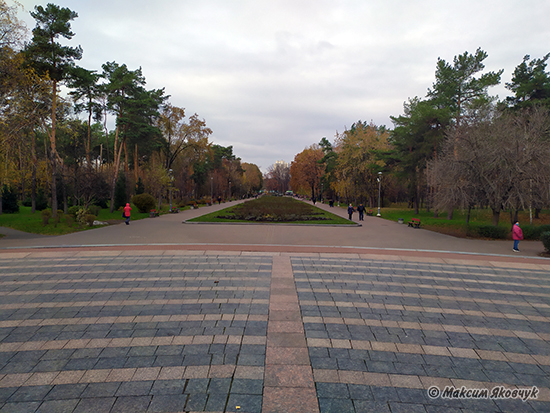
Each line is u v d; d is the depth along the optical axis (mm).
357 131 53406
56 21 25078
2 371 4785
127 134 36531
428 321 6781
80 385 4457
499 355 5449
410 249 14328
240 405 4047
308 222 26859
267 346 5578
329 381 4609
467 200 20953
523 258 12938
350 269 10945
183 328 6273
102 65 35750
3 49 16953
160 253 12859
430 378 4746
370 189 50812
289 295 8242
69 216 22547
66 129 27453
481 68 32781
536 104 28531
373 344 5734
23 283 9039
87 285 8898
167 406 4020
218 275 9977
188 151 55062
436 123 34531
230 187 89375
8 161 23078
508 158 19719
